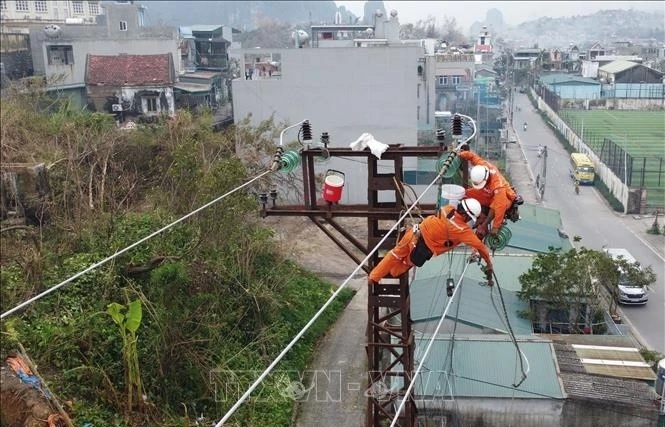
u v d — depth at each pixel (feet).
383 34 170.09
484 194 34.19
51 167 78.95
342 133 120.98
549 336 67.10
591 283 74.02
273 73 154.61
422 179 119.34
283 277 76.02
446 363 58.59
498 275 82.38
